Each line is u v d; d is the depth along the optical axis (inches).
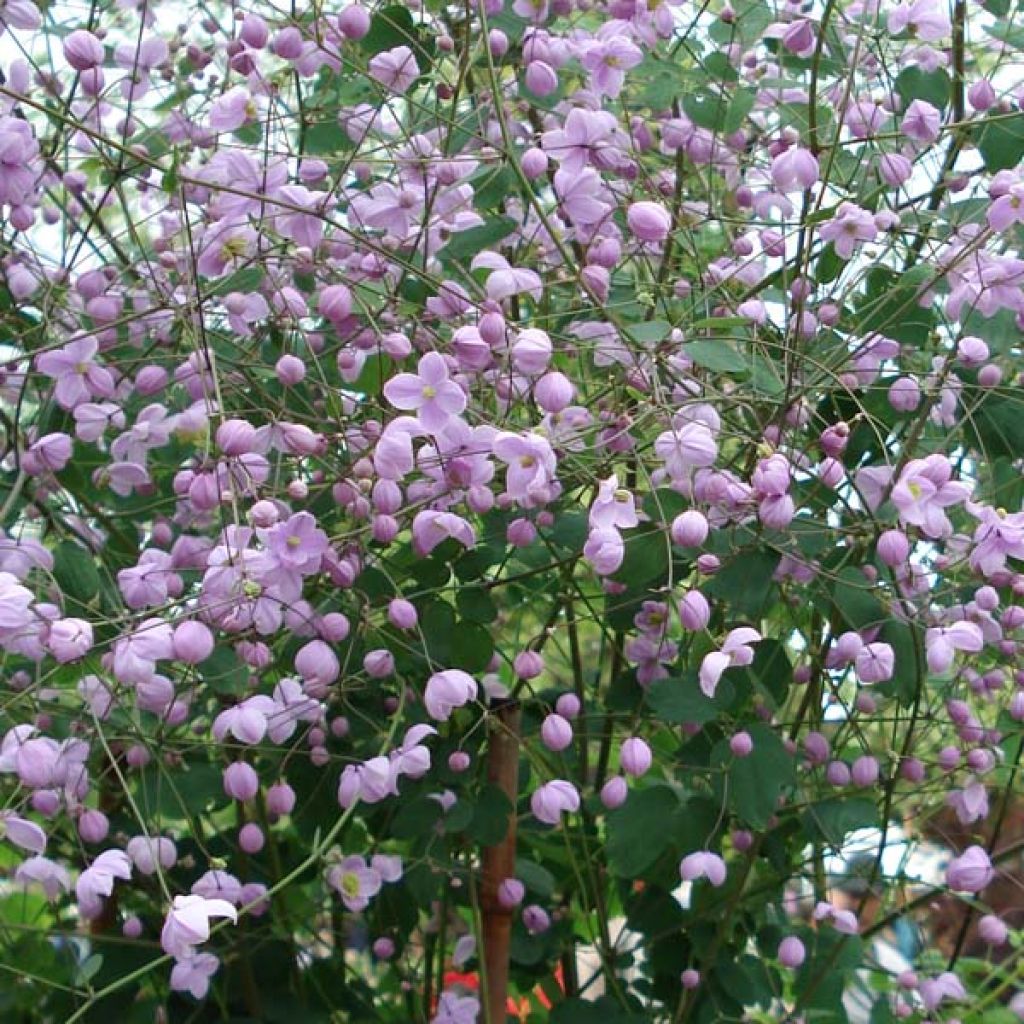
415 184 19.2
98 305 19.3
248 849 18.6
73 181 20.7
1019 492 20.8
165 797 19.0
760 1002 20.8
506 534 18.4
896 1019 20.9
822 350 19.9
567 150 17.7
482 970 19.6
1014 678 18.8
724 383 18.9
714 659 15.8
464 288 20.3
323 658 16.9
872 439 20.0
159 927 20.5
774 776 17.8
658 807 18.3
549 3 20.2
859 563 19.3
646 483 18.4
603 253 17.9
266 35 19.0
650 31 19.2
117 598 18.9
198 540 18.2
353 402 18.7
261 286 18.9
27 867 17.1
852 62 18.0
